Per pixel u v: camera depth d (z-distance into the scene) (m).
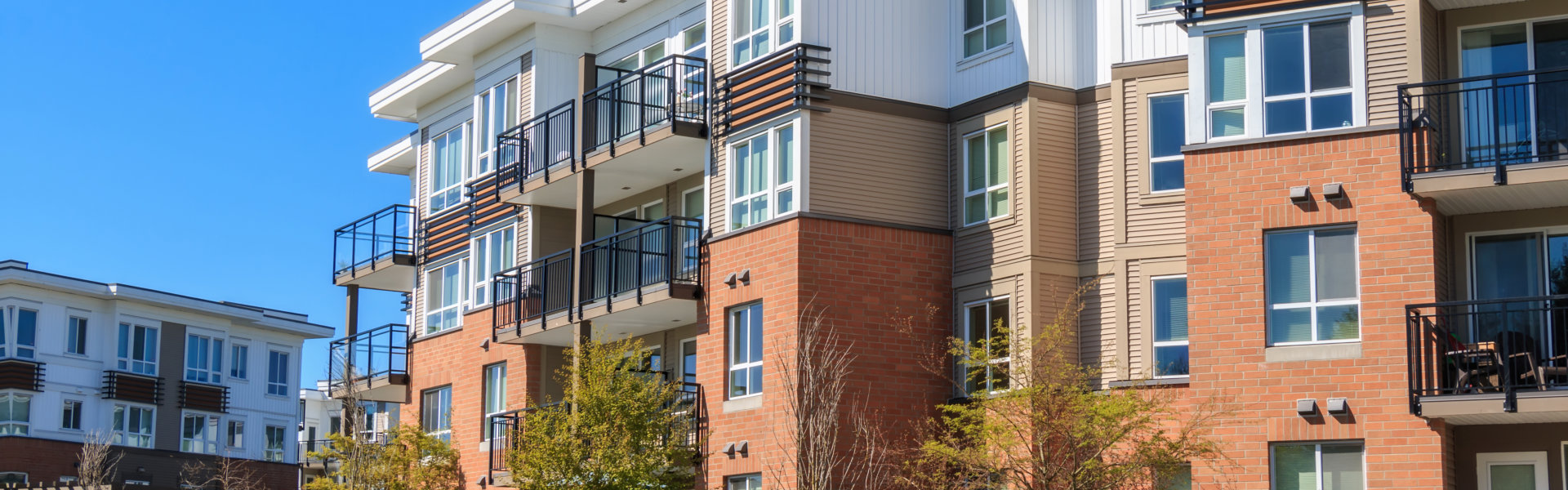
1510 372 22.84
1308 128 24.03
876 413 27.62
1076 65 28.59
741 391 28.88
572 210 37.03
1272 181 24.00
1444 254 23.95
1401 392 22.64
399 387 41.31
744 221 29.50
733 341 29.30
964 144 29.30
